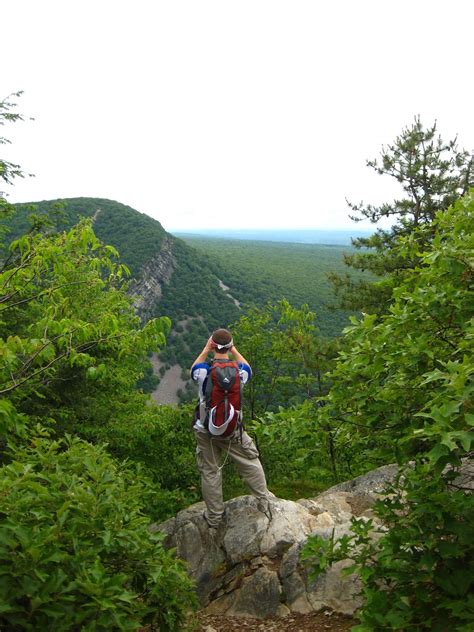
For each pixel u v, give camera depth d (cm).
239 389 418
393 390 294
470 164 1569
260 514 449
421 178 1574
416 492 259
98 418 1148
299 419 363
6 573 220
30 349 347
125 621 237
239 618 381
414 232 392
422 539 254
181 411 1113
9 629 231
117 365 1203
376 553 294
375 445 342
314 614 363
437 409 203
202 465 445
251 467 442
